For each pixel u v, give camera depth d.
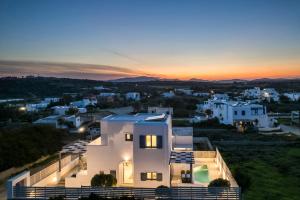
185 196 23.19
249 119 79.31
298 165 43.34
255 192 32.00
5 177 39.12
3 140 44.41
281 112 107.81
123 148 29.23
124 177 29.30
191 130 48.12
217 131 74.62
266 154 50.81
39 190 23.62
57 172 31.33
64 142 59.91
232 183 25.38
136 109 113.19
